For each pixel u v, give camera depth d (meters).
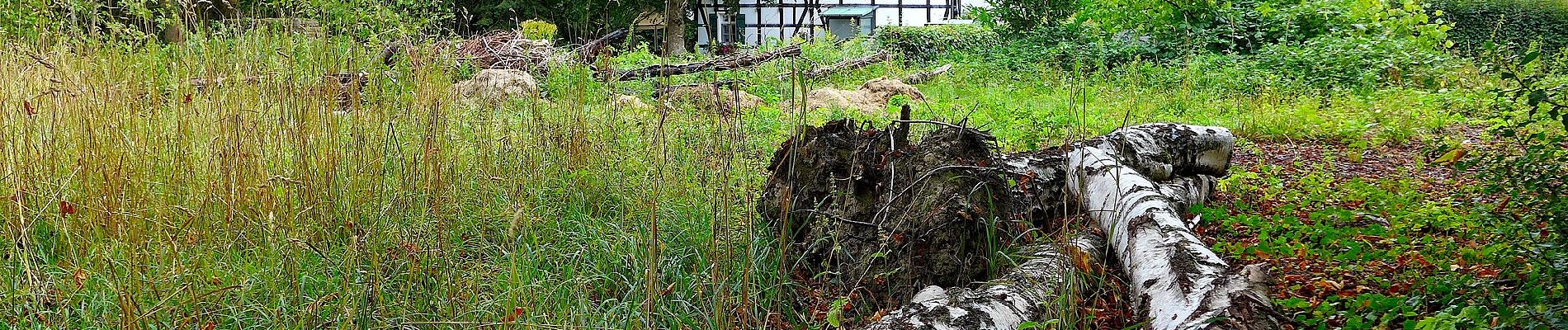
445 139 5.44
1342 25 15.39
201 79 5.26
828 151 4.76
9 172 4.41
